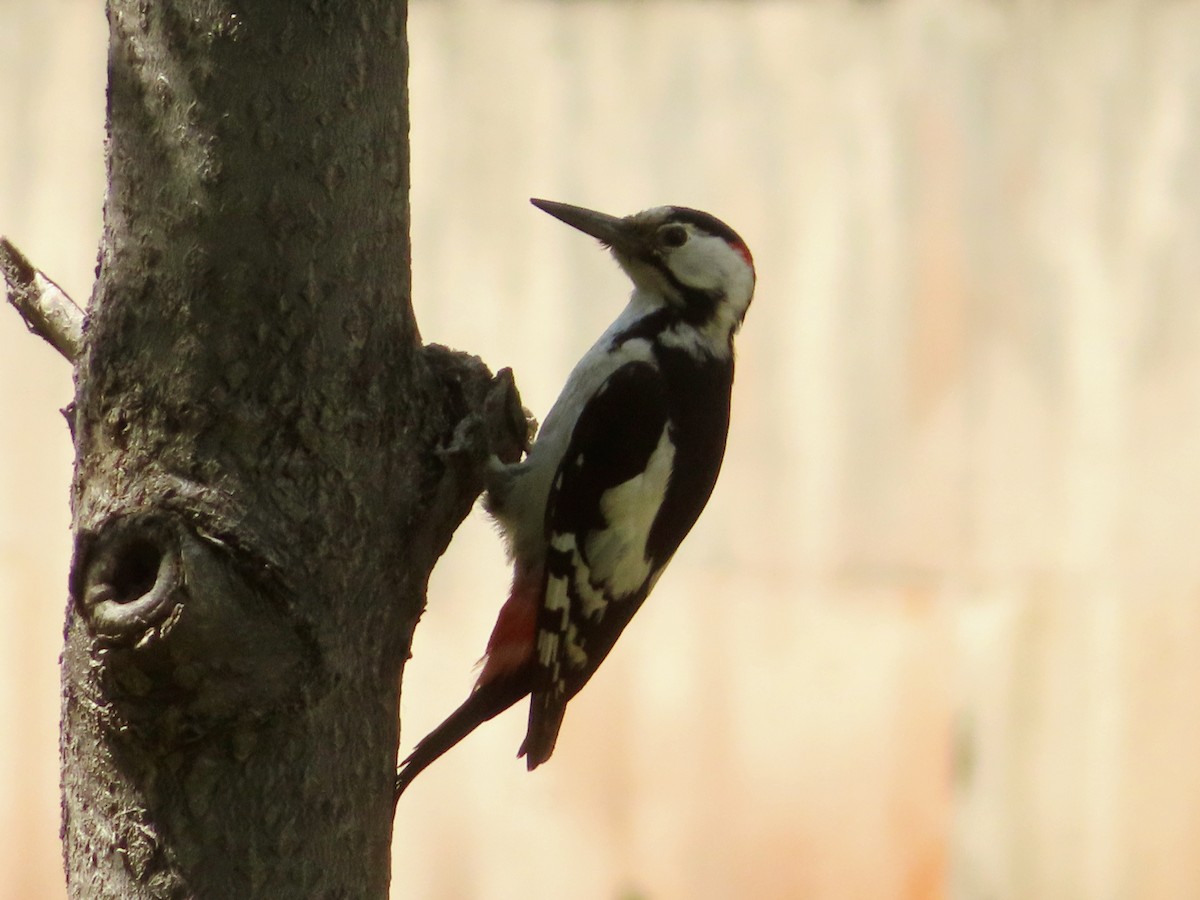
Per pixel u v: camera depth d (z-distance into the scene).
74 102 10.80
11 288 6.01
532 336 10.80
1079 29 10.77
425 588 5.86
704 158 10.84
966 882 10.91
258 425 5.27
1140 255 10.77
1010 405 10.84
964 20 10.80
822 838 10.94
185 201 5.30
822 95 10.82
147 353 5.27
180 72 5.32
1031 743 10.88
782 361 10.87
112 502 5.18
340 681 5.38
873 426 10.84
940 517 10.84
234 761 5.16
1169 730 10.80
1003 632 10.87
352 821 5.44
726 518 10.90
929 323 10.82
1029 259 10.80
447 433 6.00
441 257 10.82
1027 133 10.81
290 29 5.37
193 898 5.12
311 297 5.39
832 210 10.81
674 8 10.81
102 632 4.95
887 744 10.90
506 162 10.82
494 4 10.81
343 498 5.43
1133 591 10.80
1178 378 10.76
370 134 5.58
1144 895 10.84
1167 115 10.74
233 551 5.12
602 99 10.81
